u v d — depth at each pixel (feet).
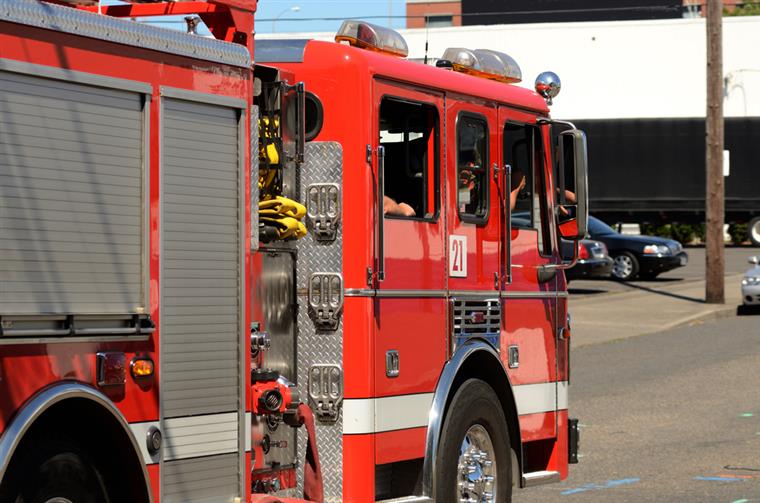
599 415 50.01
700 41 160.45
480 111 28.17
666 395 54.80
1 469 16.26
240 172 20.58
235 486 20.33
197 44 19.75
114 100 18.26
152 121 18.85
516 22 252.01
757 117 150.51
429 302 26.14
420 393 25.77
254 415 22.17
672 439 44.57
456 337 26.99
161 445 18.83
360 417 24.14
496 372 28.48
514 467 29.22
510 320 29.12
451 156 27.04
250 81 20.95
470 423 27.12
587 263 97.45
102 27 18.02
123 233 18.30
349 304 24.26
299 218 23.54
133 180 18.53
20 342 16.69
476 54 29.96
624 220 158.40
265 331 23.11
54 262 17.16
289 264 24.14
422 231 26.03
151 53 18.90
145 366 18.54
